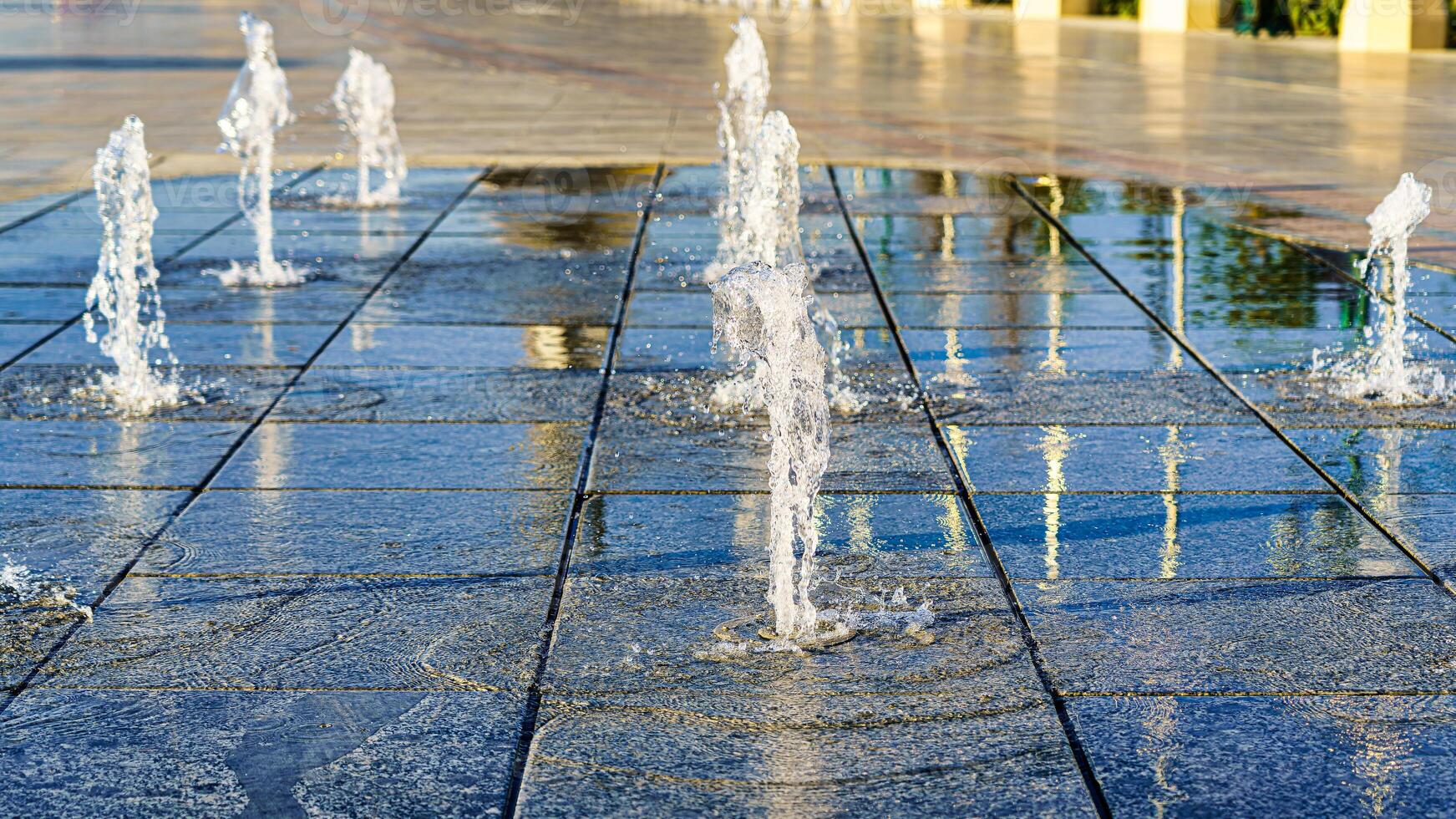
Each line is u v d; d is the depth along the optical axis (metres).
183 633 4.93
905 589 5.29
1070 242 11.70
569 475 6.51
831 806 3.92
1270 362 8.30
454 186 14.39
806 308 5.24
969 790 3.99
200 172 15.14
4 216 12.55
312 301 9.83
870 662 4.72
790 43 33.19
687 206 13.38
